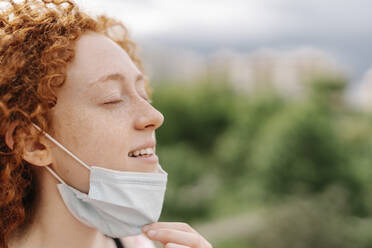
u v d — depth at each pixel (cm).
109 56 120
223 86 1427
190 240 124
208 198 902
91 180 117
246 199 918
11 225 126
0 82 115
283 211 637
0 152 117
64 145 117
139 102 121
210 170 1098
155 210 124
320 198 682
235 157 1088
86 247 133
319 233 594
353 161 909
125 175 118
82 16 127
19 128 116
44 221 128
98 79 116
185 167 998
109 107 118
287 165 909
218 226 782
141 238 175
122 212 121
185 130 1291
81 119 115
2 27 127
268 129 1001
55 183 124
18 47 120
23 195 128
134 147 120
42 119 114
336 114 1102
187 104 1305
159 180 124
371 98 1567
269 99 1188
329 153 898
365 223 666
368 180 859
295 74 1375
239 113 1226
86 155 117
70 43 118
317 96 1065
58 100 116
